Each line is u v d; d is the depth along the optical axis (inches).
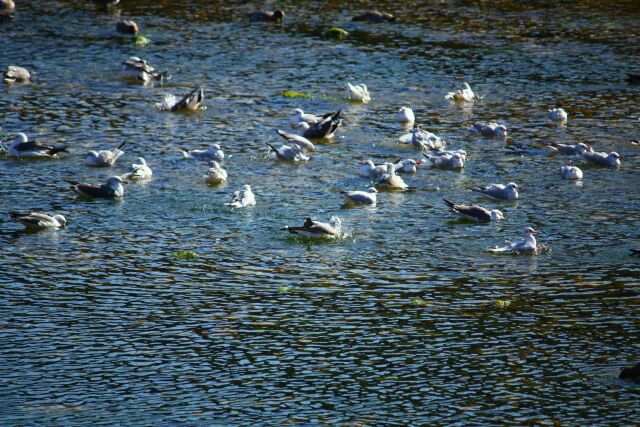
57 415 857.5
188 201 1402.6
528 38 2405.3
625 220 1339.8
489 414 864.9
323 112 1862.7
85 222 1316.4
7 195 1413.6
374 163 1592.0
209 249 1229.7
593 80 2069.4
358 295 1101.1
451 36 2422.5
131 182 1482.5
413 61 2209.6
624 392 900.0
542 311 1061.8
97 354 966.4
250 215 1353.3
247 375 932.0
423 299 1091.3
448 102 1932.8
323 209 1380.4
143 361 955.3
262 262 1192.2
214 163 1503.4
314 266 1181.1
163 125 1764.3
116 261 1187.9
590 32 2456.9
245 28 2487.7
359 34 2439.7
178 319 1040.8
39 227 1289.4
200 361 957.2
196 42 2346.2
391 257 1211.9
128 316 1045.8
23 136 1589.6
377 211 1378.0
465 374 933.8
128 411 866.1
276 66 2161.7
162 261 1190.9
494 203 1414.9
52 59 2167.8
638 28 2491.4
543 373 935.0
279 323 1035.3
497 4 2763.3
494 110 1883.6
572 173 1515.7
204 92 1971.0
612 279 1142.3
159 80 2025.1
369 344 991.6
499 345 989.2
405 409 873.5
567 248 1240.8
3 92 1925.4
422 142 1663.4
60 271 1156.5
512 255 1219.2
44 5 2687.0
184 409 871.1
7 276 1138.7
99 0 2689.5
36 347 976.3
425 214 1368.1
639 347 983.0
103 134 1705.2
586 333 1013.2
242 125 1776.6
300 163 1588.3
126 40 2345.0
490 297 1096.8
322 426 845.2
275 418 857.5
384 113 1865.2
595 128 1776.6
